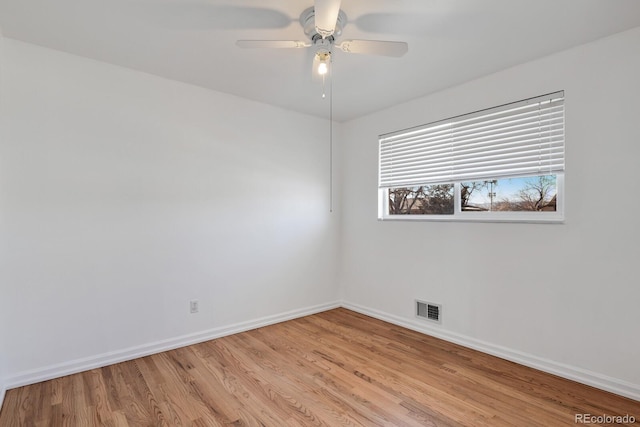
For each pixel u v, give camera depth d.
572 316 2.42
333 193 4.22
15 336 2.28
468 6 1.92
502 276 2.80
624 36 2.19
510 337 2.75
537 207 2.68
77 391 2.26
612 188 2.24
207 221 3.17
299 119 3.87
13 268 2.27
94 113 2.59
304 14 2.00
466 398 2.20
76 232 2.52
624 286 2.20
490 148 2.89
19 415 2.00
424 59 2.57
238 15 2.01
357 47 1.95
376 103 3.57
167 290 2.94
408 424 1.93
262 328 3.50
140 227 2.80
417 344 3.09
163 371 2.55
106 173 2.64
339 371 2.56
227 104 3.30
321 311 4.09
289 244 3.79
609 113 2.25
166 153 2.93
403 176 3.60
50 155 2.41
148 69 2.76
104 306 2.63
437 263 3.26
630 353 2.18
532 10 1.95
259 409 2.08
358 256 4.08
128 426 1.91
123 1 1.88
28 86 2.34
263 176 3.57
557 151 2.52
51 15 2.01
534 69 2.59
